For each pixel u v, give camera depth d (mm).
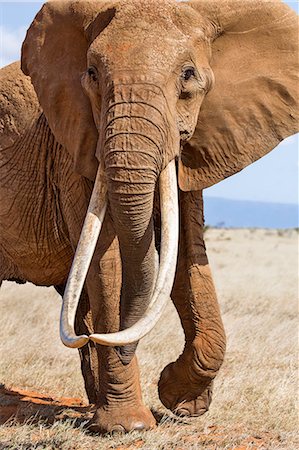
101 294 11219
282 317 25344
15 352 17641
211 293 11750
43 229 13453
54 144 13055
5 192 13734
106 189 9883
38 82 11500
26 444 10820
